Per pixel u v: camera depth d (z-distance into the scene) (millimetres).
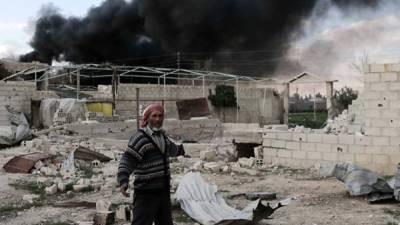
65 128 28469
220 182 13539
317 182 13336
